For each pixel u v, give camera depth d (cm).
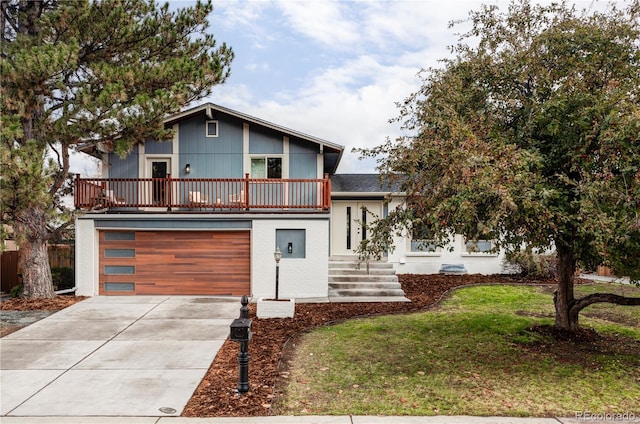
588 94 598
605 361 638
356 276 1291
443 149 601
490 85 716
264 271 1197
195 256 1220
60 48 930
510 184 525
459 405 488
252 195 1291
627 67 638
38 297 1126
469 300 1130
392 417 458
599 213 511
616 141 532
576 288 1272
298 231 1209
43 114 1005
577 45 663
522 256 573
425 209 668
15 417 467
